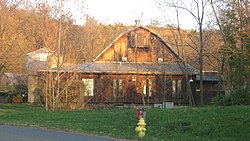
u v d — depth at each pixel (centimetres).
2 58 4253
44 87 3456
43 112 3170
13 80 5844
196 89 4581
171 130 2055
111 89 4238
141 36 4484
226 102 2925
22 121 2683
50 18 3584
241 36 2898
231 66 3178
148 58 4488
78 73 3969
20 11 4650
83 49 4500
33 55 4362
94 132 2056
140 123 1905
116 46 4547
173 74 4278
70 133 2027
